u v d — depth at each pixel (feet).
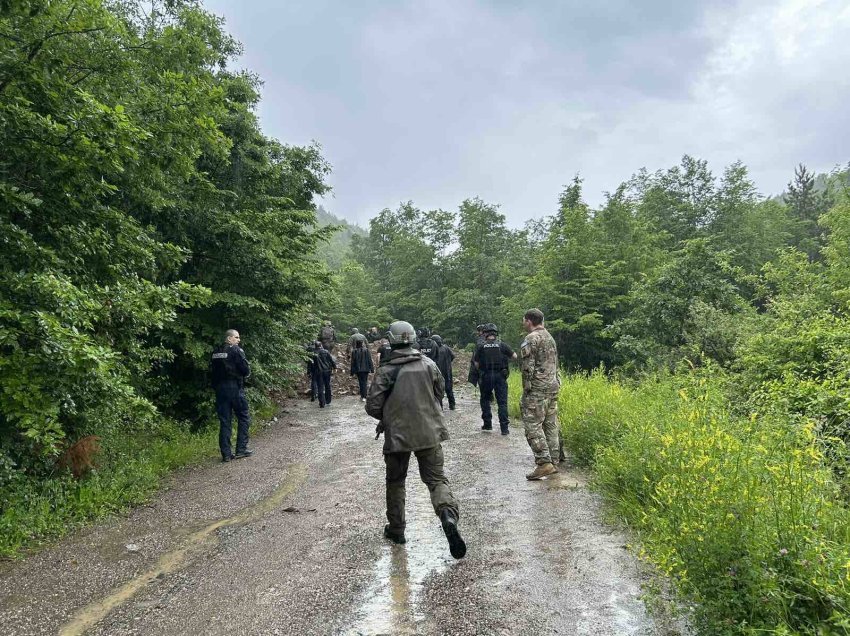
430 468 13.62
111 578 12.72
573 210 81.66
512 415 35.04
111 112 17.90
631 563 12.03
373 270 185.06
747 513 8.92
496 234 137.59
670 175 125.80
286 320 41.93
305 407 46.62
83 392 17.98
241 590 11.84
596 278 72.74
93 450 20.21
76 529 16.16
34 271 17.72
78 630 10.34
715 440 11.12
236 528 16.15
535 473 19.57
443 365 40.24
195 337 34.04
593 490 17.20
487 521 15.57
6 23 18.17
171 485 21.47
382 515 16.65
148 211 30.78
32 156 18.57
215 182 37.60
